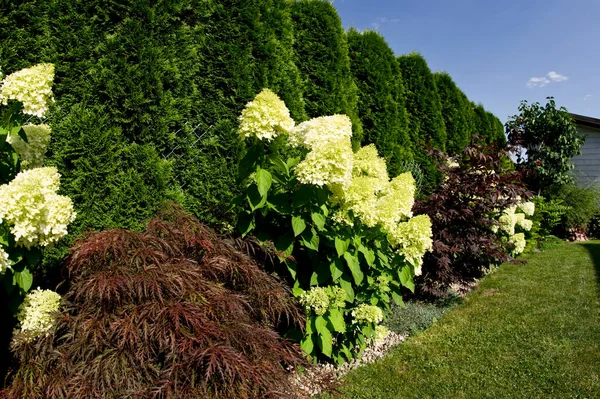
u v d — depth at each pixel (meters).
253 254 2.78
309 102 4.74
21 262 2.01
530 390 2.84
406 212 3.17
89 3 3.00
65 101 2.94
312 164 2.41
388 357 3.42
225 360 1.68
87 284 1.84
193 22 3.65
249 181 2.86
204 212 3.43
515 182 5.75
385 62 6.14
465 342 3.71
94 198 2.92
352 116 5.04
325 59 4.87
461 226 5.11
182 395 1.64
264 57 4.00
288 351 2.23
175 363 1.72
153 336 1.78
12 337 1.95
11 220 1.81
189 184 3.52
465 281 5.33
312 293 2.68
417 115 7.27
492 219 5.89
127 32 3.15
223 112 3.70
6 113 2.08
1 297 2.18
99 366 1.69
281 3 4.27
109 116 3.09
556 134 10.72
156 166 3.19
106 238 2.03
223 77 3.71
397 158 6.09
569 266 7.12
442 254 4.70
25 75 2.04
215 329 1.83
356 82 5.82
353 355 3.40
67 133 2.82
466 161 5.54
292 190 2.75
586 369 3.11
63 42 2.92
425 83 7.50
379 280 3.18
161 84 3.27
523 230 8.16
